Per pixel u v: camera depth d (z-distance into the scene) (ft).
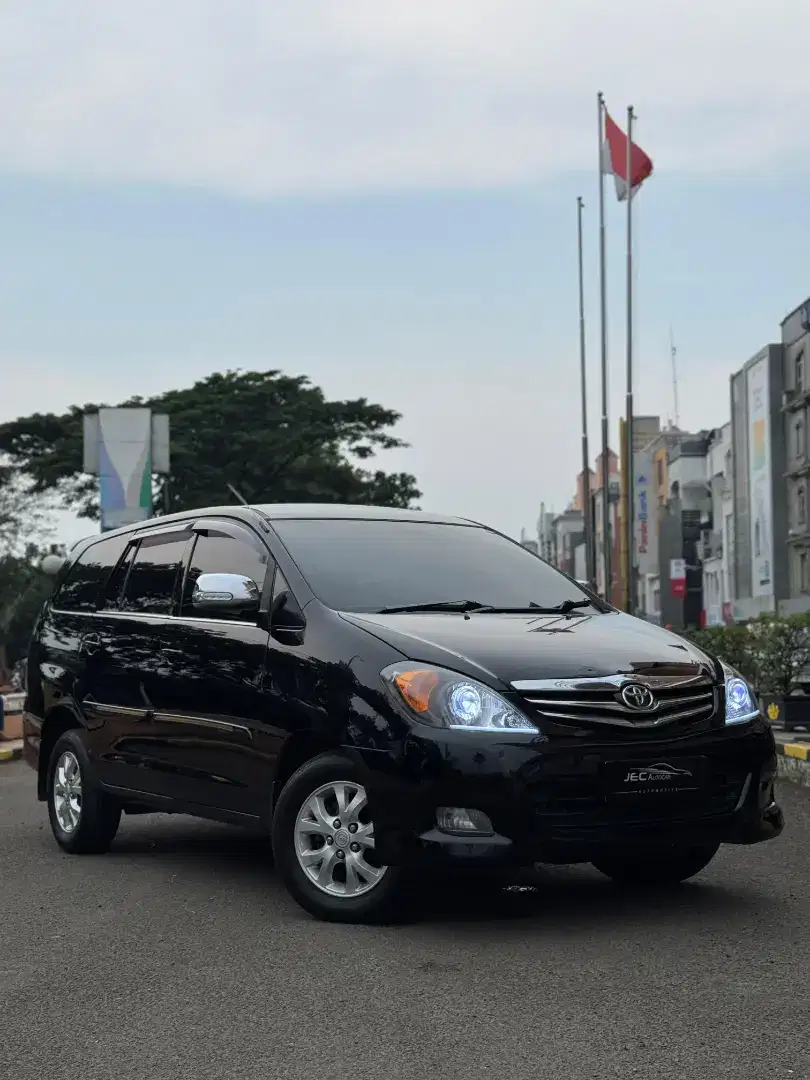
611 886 22.29
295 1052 13.78
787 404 209.15
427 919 19.71
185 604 24.06
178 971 17.07
